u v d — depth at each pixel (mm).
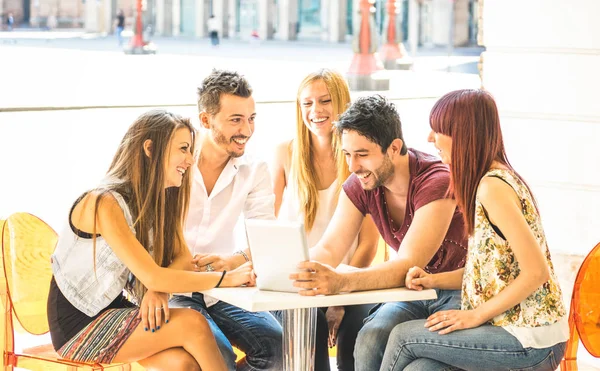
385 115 3182
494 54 5246
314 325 3143
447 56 26156
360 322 3543
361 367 3205
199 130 3613
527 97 5172
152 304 3074
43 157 8195
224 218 3643
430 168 3270
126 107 10648
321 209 3873
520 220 2863
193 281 3061
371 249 3738
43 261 3455
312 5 44500
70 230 3117
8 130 9086
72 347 3109
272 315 3730
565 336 2951
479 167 2963
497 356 2877
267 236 2893
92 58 20328
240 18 45188
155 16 44531
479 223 2939
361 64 13594
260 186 3717
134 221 3141
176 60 21156
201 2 44000
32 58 18891
